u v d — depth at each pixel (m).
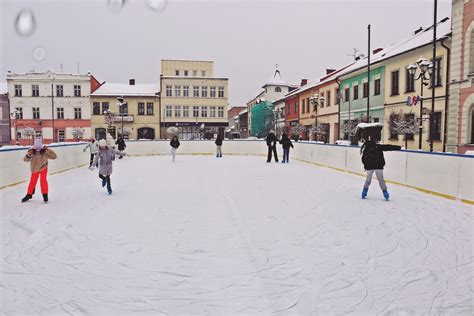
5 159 9.58
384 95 21.22
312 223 5.76
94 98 39.03
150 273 3.75
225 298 3.20
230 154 25.64
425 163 8.71
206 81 39.59
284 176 12.27
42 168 7.53
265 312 2.96
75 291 3.36
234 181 10.98
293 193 8.73
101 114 39.06
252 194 8.59
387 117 20.30
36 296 3.27
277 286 3.43
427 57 17.27
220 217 6.18
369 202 7.53
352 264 3.98
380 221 5.89
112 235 5.10
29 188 7.59
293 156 20.11
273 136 18.52
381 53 24.16
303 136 33.12
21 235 5.12
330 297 3.22
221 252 4.37
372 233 5.19
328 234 5.14
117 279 3.61
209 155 25.12
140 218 6.12
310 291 3.33
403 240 4.85
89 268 3.89
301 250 4.44
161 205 7.24
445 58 16.19
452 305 3.08
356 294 3.27
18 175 10.30
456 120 15.26
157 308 3.03
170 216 6.27
